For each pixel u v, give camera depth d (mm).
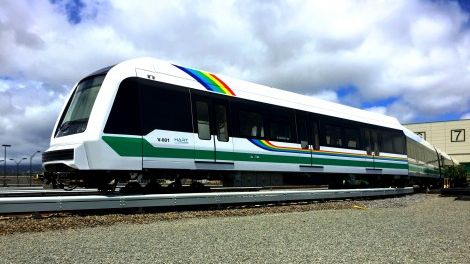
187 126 12188
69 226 7797
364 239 7098
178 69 12508
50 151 11078
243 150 13719
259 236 7148
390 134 22672
